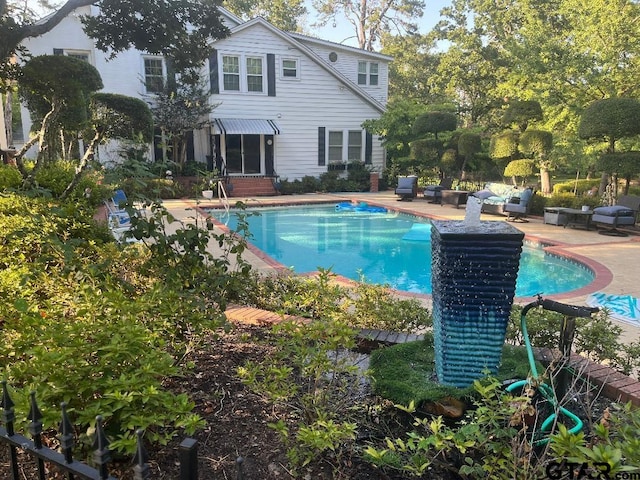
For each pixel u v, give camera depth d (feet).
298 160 73.10
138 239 12.76
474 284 8.77
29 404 5.73
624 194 45.32
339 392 9.38
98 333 7.24
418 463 7.02
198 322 10.18
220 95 66.74
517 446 6.25
